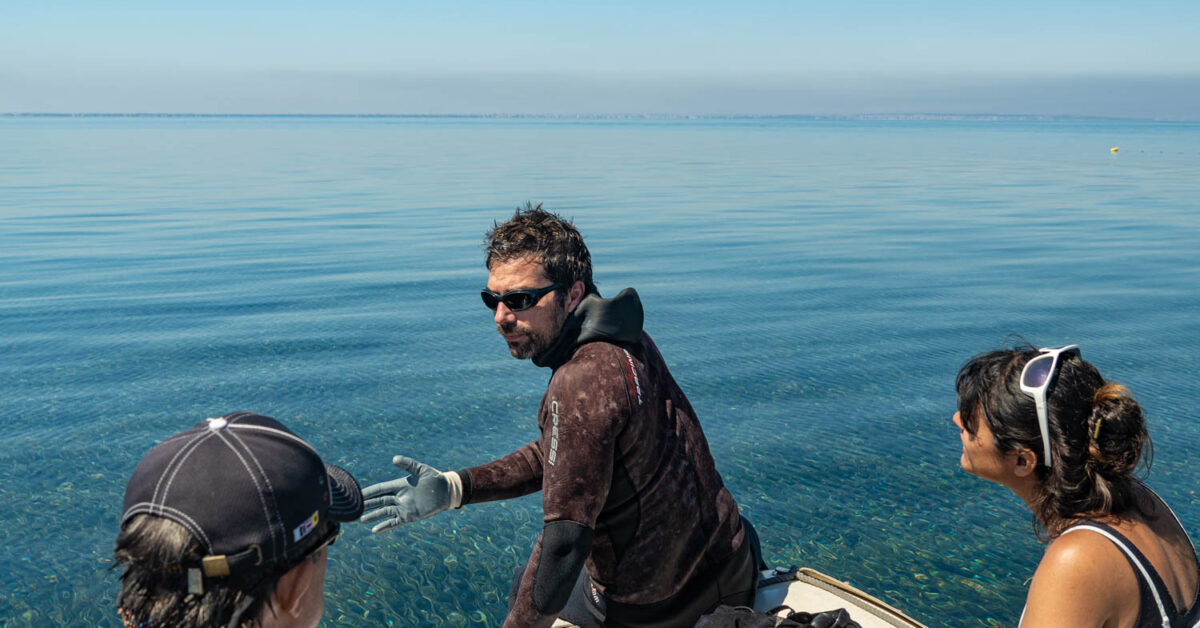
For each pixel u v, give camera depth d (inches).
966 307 519.5
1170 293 562.9
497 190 1445.6
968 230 925.8
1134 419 67.9
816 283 608.7
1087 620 66.8
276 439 46.1
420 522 237.9
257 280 617.6
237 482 43.1
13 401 328.5
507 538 228.8
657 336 443.2
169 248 778.8
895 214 1090.1
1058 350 72.4
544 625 87.0
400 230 921.5
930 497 249.4
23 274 633.6
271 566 43.5
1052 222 999.0
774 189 1481.3
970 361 77.6
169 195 1336.1
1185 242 821.9
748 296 559.2
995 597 200.2
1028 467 72.2
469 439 292.7
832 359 396.5
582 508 85.6
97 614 190.5
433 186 1536.7
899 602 197.9
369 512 96.7
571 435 86.3
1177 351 407.2
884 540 225.5
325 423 306.8
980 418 74.5
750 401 334.0
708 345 424.2
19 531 225.8
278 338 435.8
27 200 1225.4
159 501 42.3
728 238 857.5
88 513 236.2
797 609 103.2
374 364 386.3
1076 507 70.0
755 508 242.7
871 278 629.3
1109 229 930.1
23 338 430.9
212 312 501.4
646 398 90.9
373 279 626.2
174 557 41.2
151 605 42.2
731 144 3929.6
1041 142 4498.0
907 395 341.4
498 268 90.7
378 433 297.0
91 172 1878.7
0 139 4040.4
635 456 89.5
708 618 85.0
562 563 85.2
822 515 238.8
